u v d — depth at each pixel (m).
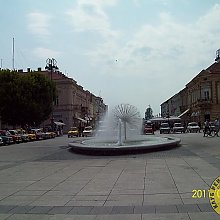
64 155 19.23
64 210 7.05
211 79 65.31
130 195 8.14
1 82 47.78
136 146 18.02
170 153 17.75
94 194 8.44
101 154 18.30
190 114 78.69
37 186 9.88
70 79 73.44
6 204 7.76
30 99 48.38
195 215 6.27
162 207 6.93
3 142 32.50
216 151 18.12
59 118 72.62
